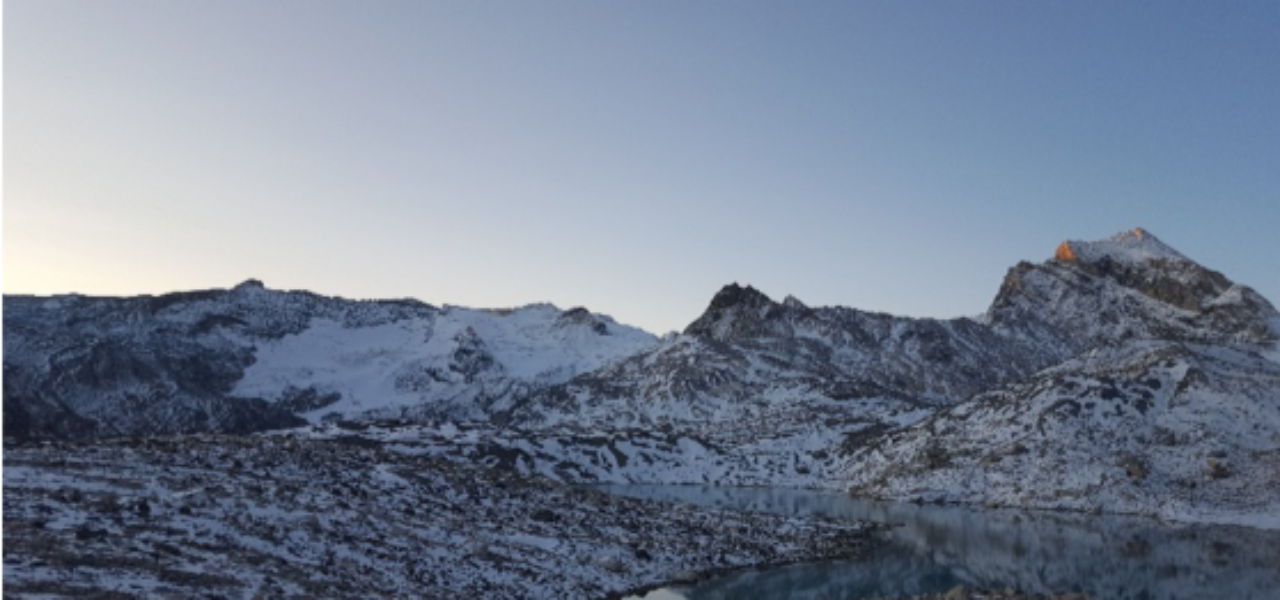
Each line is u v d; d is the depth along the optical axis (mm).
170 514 50781
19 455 60156
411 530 60031
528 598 51344
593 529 72312
